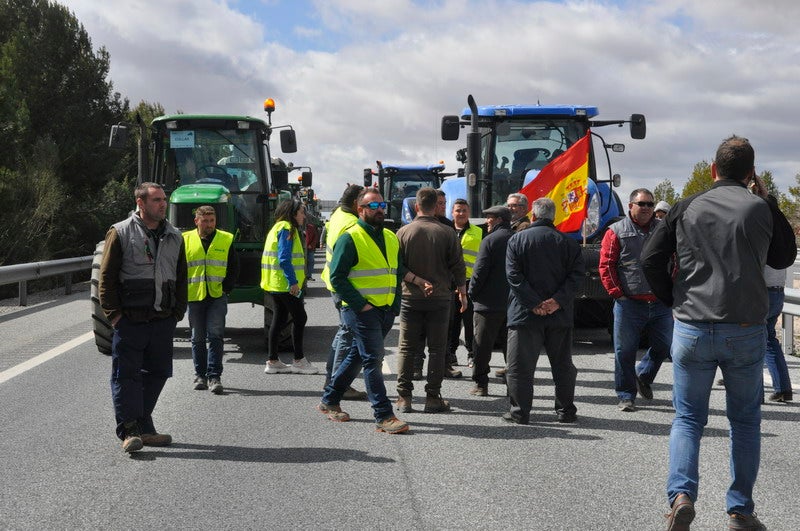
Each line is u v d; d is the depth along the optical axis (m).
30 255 23.70
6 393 8.14
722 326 4.46
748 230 4.43
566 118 13.02
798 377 9.19
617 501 5.08
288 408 7.63
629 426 7.06
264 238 12.80
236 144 12.80
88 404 7.68
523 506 4.98
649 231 7.67
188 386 8.62
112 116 32.12
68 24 31.70
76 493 5.22
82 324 13.08
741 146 4.59
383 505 5.00
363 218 6.93
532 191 11.12
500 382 9.04
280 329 9.35
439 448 6.32
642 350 11.24
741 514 4.55
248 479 5.52
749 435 4.57
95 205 29.97
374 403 6.85
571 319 7.18
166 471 5.68
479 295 8.20
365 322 6.84
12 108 26.27
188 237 8.39
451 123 12.70
